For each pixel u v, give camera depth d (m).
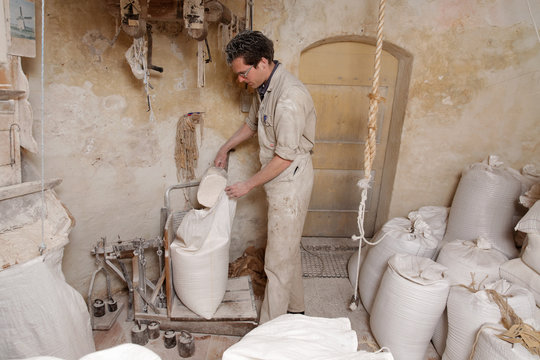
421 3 2.15
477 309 1.50
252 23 1.96
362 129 2.78
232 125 2.28
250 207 2.49
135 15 1.48
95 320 1.95
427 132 2.39
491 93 2.30
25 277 1.22
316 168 2.91
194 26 1.59
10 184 1.40
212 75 2.17
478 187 2.07
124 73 1.95
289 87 1.57
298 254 1.95
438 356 1.82
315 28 2.16
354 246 2.97
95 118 1.90
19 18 1.35
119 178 2.07
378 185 2.93
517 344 1.31
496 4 2.16
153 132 2.11
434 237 2.16
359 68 2.63
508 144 2.39
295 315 1.04
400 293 1.66
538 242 1.58
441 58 2.25
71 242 1.96
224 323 1.88
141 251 1.84
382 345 1.78
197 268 1.75
